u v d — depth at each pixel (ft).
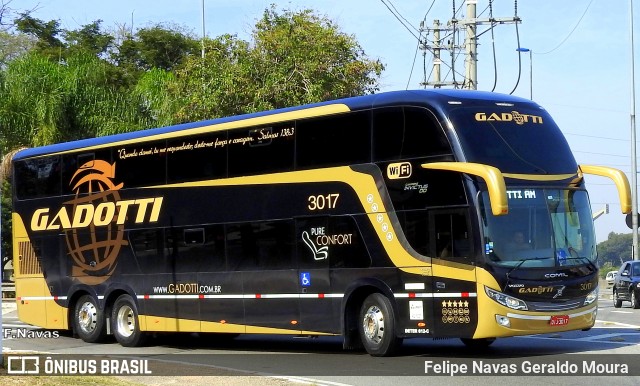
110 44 223.51
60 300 73.97
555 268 51.21
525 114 53.72
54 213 74.84
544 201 51.96
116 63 217.77
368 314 54.54
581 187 54.19
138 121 124.06
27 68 124.67
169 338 71.82
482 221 49.65
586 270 52.65
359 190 54.65
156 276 66.44
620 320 77.61
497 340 62.59
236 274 61.11
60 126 121.60
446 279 50.65
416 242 51.90
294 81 110.93
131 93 128.06
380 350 53.62
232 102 113.91
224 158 62.54
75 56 131.13
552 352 54.49
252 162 60.75
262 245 59.57
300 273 57.36
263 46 113.70
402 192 52.65
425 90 53.67
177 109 118.62
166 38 219.20
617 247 329.31
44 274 75.41
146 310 67.05
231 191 61.82
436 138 51.49
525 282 50.01
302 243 57.36
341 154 55.77
